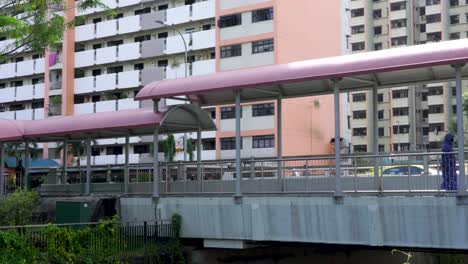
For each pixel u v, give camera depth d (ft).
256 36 159.53
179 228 63.05
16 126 79.10
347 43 189.16
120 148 193.88
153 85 65.92
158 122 65.62
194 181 64.13
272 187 58.29
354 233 50.78
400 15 287.69
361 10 295.28
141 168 69.82
